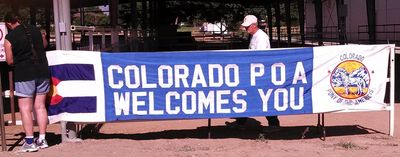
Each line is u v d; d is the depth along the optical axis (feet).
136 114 21.65
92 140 22.82
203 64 21.57
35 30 20.03
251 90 21.79
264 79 21.81
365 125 26.53
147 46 83.76
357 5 135.03
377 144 21.74
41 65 20.20
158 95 21.62
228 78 21.70
